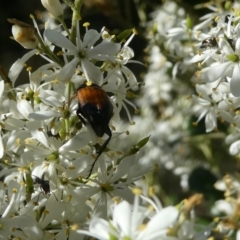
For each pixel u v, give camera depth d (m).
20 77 0.38
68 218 0.17
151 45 0.26
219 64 0.19
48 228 0.17
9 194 0.17
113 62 0.18
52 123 0.17
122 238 0.14
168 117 0.31
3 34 0.48
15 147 0.17
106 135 0.18
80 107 0.17
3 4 0.49
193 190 0.24
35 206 0.17
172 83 0.30
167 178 0.31
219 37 0.19
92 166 0.17
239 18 0.20
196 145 0.29
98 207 0.17
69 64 0.17
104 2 0.26
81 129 0.18
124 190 0.17
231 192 0.20
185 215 0.14
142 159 0.30
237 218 0.15
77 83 0.17
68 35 0.18
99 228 0.14
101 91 0.17
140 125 0.32
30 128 0.17
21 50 0.48
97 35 0.18
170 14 0.28
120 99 0.18
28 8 0.49
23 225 0.17
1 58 0.48
